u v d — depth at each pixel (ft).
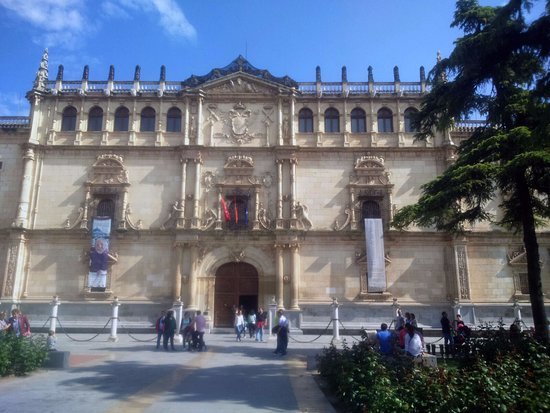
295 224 132.57
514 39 59.47
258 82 143.84
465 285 128.67
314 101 144.46
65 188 136.26
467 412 33.12
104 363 69.00
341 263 132.36
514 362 40.01
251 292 133.18
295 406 43.19
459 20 78.48
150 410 40.73
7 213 135.44
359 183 137.59
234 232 132.77
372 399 36.11
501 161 71.51
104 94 142.10
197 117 141.18
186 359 74.64
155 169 138.21
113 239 132.87
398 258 132.57
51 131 139.85
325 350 58.65
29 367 58.39
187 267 130.31
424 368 39.73
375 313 128.16
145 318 127.34
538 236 133.59
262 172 138.62
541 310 65.92
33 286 129.59
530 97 53.62
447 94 71.77
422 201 76.28
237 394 48.16
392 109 144.25
